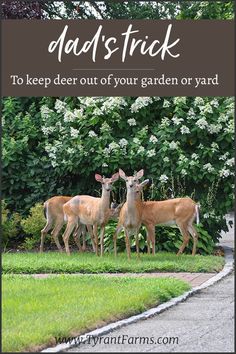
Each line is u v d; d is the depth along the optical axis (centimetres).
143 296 1034
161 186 1702
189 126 1706
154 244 1536
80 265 1361
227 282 1274
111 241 1658
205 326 905
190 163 1664
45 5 2523
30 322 877
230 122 1686
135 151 1700
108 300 1012
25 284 1152
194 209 1545
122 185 1756
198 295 1140
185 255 1561
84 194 1812
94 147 1709
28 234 1798
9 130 1833
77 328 863
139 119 1748
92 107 1720
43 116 1792
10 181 1794
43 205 1734
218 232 1770
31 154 1814
